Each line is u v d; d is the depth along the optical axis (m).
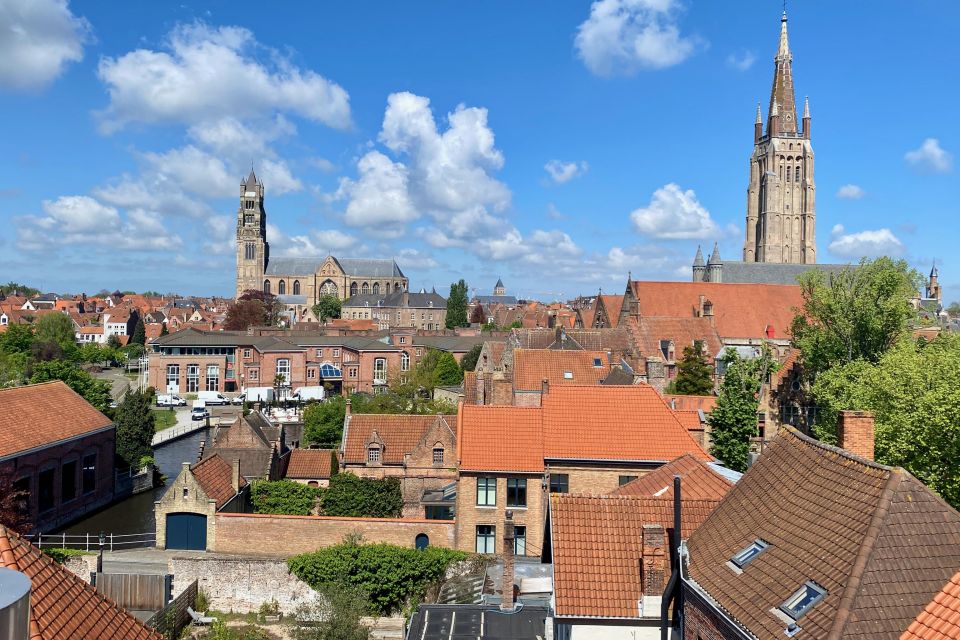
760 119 180.25
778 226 173.88
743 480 28.34
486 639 30.45
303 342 153.75
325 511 60.19
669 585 26.45
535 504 52.91
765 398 74.50
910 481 20.31
